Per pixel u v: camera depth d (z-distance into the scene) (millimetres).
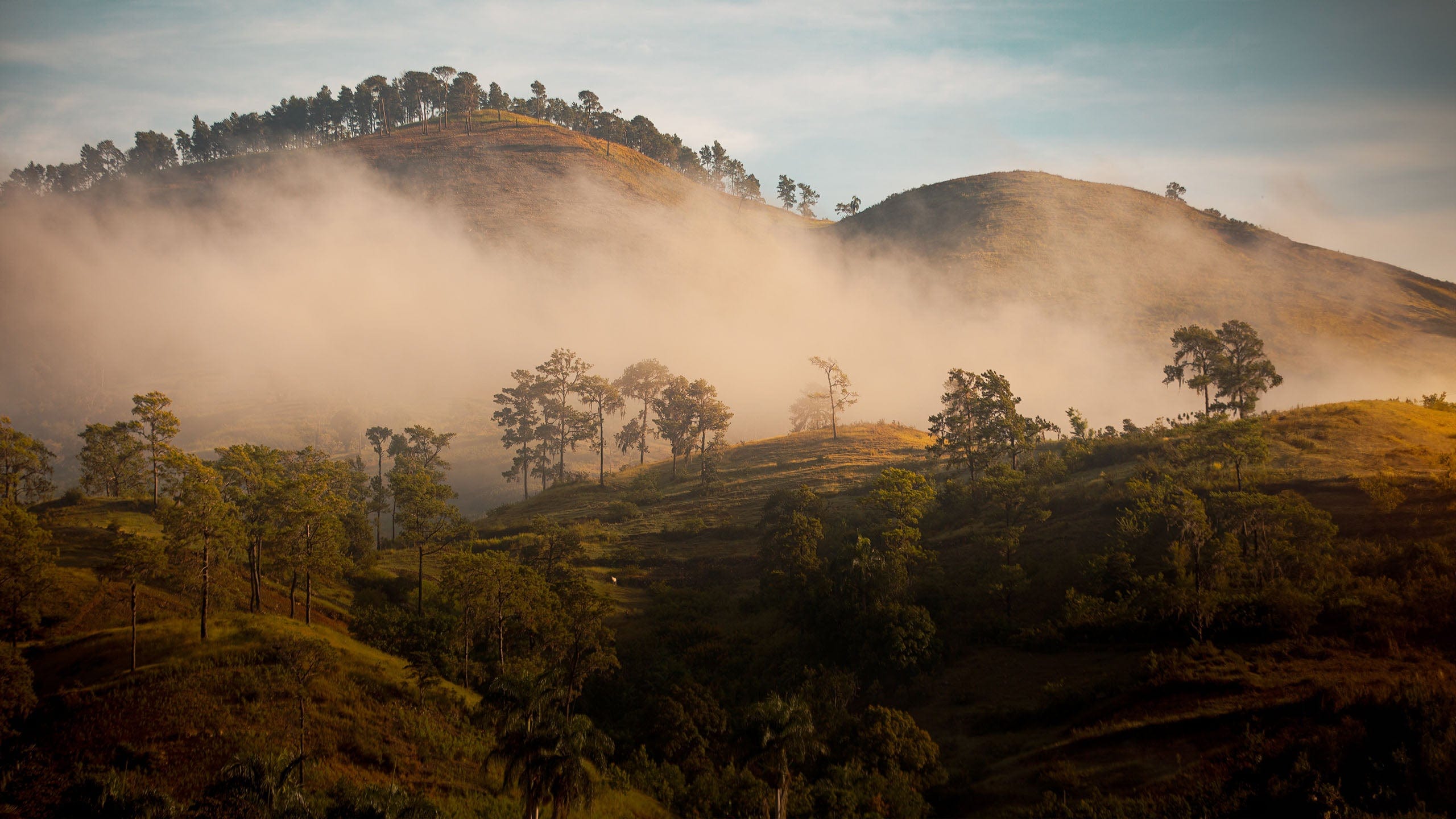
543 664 63531
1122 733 48938
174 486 69875
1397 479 71188
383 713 51250
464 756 49656
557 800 40375
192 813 35594
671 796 51688
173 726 44969
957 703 60906
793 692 63250
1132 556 69750
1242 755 42562
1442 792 36656
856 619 69875
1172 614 60844
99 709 45562
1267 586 59031
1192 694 51062
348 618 73062
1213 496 72875
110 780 38719
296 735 46531
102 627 57594
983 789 48406
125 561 54625
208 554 57125
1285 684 48906
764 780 49438
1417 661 49125
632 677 68250
